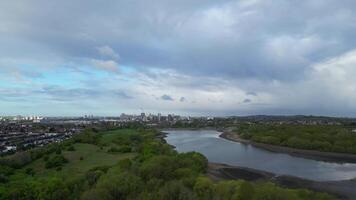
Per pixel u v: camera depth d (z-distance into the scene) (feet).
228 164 346.33
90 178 200.64
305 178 276.21
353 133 542.57
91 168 253.44
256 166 339.16
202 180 190.80
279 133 592.19
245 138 644.69
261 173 290.15
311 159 403.54
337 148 457.68
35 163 300.20
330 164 363.56
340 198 215.72
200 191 177.27
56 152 352.69
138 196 165.99
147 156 288.51
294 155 438.40
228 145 553.64
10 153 369.09
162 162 225.35
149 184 181.57
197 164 268.62
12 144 498.28
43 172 257.14
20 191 173.06
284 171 310.65
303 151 472.85
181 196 163.84
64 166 281.74
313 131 594.24
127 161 246.68
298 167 337.72
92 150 400.88
